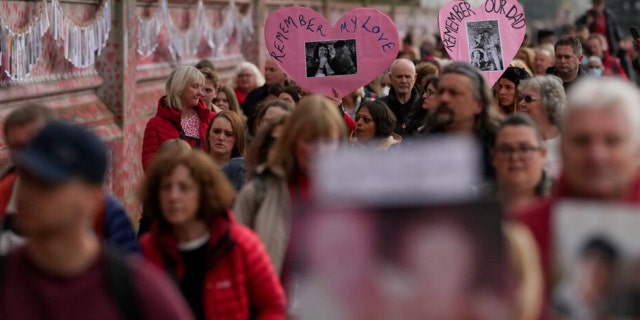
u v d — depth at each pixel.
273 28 15.87
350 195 4.62
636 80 25.25
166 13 22.34
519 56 22.64
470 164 4.56
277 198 8.35
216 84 16.62
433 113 8.84
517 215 5.02
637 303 4.68
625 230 4.69
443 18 16.14
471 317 4.56
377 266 4.62
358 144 11.19
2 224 7.31
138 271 4.88
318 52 15.79
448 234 4.55
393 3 52.00
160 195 7.42
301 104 8.34
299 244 4.67
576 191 5.02
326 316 4.66
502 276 4.54
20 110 7.82
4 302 4.81
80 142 4.81
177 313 4.89
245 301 7.42
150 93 22.50
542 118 10.91
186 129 15.23
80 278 4.80
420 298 4.58
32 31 15.30
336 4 43.94
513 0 16.05
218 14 28.22
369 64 15.71
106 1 18.28
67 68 17.84
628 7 48.84
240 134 12.20
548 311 4.81
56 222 4.74
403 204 4.57
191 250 7.44
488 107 8.67
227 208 7.46
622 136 4.86
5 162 14.31
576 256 4.74
